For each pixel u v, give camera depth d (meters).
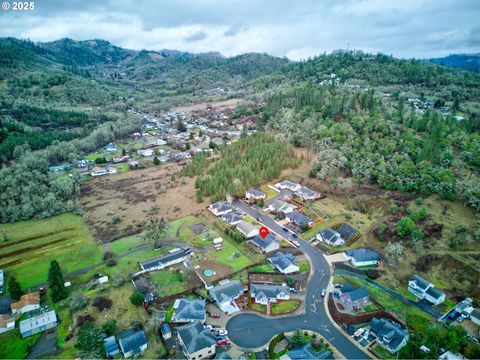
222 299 77.31
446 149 122.69
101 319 74.81
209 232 110.25
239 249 100.81
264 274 88.69
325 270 90.31
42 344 69.56
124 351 64.38
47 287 87.94
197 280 87.19
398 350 64.25
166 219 121.94
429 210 103.19
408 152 127.06
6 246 107.81
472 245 89.19
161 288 84.38
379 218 110.00
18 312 77.75
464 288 81.19
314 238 104.44
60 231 116.69
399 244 90.19
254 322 73.00
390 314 74.31
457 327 65.19
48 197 130.50
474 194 100.12
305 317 74.31
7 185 135.38
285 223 114.38
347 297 76.25
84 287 86.88
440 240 93.06
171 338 69.06
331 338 68.31
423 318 73.12
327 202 125.00
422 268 87.31
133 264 95.81
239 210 124.56
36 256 102.12
